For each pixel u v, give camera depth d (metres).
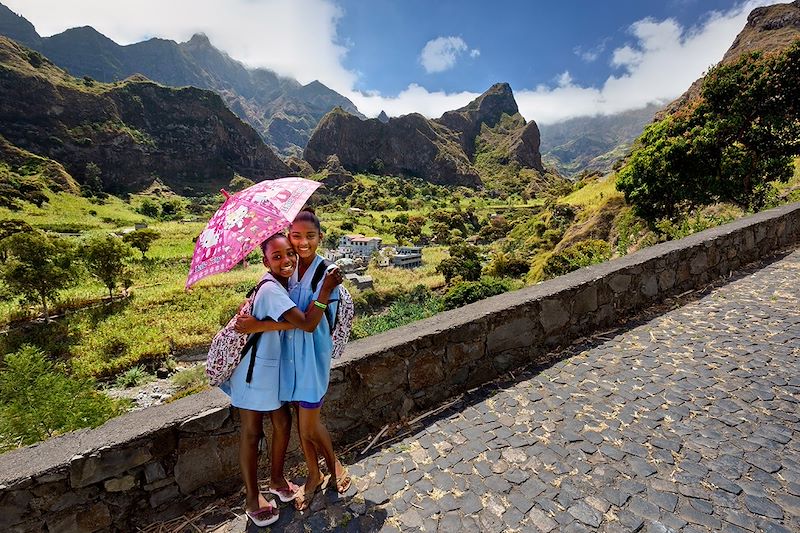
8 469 1.95
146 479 2.22
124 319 26.92
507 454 2.71
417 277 44.91
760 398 3.20
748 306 4.96
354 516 2.25
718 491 2.34
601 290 4.58
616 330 4.57
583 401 3.28
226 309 28.14
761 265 6.44
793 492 2.31
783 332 4.25
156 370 22.31
